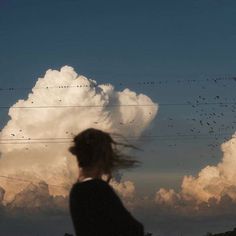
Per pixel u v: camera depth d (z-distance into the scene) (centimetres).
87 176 740
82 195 715
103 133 746
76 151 745
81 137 745
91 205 707
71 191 737
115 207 706
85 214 709
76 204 718
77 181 747
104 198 709
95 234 702
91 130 748
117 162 741
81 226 712
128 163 743
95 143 737
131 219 705
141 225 709
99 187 714
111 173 745
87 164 738
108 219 702
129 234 699
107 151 739
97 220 703
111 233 699
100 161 737
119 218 700
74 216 724
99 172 741
